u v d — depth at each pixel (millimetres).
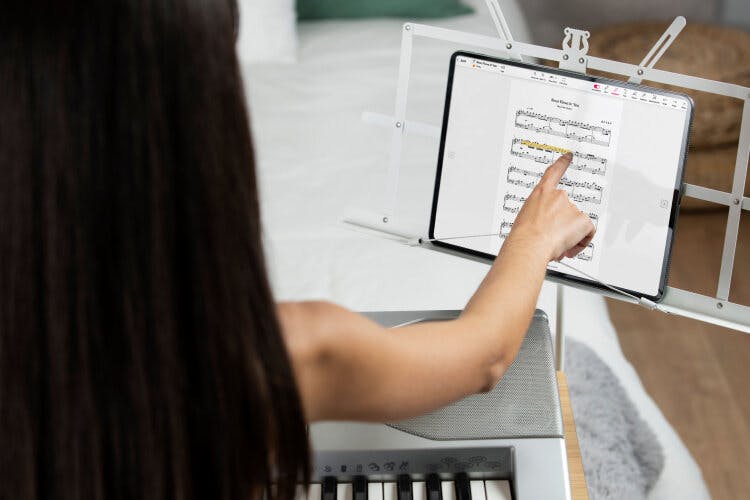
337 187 1921
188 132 526
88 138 514
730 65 2408
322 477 968
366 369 689
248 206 564
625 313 2156
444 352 727
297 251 1751
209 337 549
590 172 1060
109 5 504
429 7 2568
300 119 2152
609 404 1756
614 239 1068
